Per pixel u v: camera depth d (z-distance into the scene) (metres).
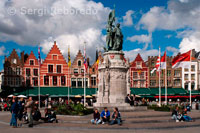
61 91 62.81
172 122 20.61
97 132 16.17
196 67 71.94
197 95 64.31
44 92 61.00
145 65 70.75
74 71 66.56
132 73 69.81
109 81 28.86
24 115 21.67
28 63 64.06
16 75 62.84
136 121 20.06
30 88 62.47
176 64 36.81
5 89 61.31
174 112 21.61
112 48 30.80
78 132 16.14
